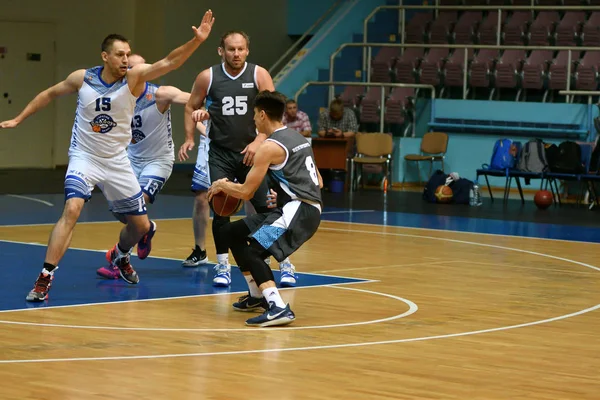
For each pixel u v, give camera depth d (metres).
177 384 5.04
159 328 6.49
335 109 18.98
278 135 6.81
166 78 22.66
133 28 23.48
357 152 19.05
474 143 19.42
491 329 6.69
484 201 17.53
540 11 20.91
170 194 17.45
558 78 19.06
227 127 8.14
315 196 6.81
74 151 7.76
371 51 21.62
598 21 20.19
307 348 5.95
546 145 17.00
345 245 11.23
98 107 7.59
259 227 6.78
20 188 17.73
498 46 19.47
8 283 8.20
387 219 14.24
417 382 5.20
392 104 19.73
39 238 11.20
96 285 8.25
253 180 6.73
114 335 6.23
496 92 20.03
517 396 4.97
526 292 8.30
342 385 5.09
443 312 7.30
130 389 4.91
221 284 8.30
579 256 10.73
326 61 21.88
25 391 4.82
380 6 21.73
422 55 20.70
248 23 24.05
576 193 18.42
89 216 13.70
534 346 6.18
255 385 5.05
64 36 22.69
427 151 19.30
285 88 21.16
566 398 4.96
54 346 5.86
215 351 5.82
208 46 23.39
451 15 21.58
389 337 6.34
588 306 7.69
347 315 7.10
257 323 6.62
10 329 6.33
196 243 9.47
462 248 11.20
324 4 24.17
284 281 8.38
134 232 8.17
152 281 8.54
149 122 8.87
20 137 22.23
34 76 22.36
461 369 5.51
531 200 17.91
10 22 21.91
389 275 9.09
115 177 7.87
